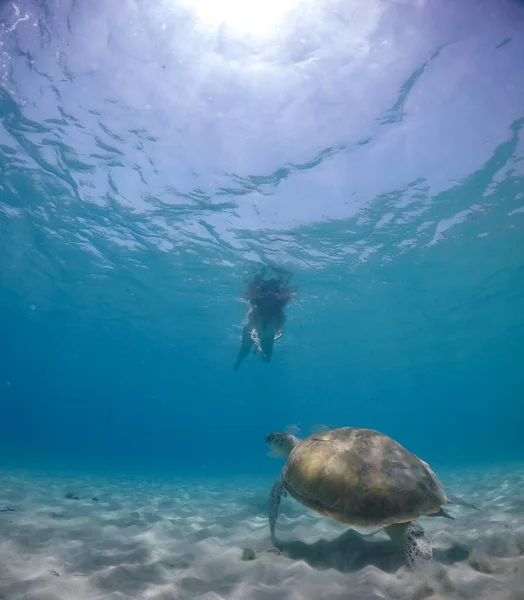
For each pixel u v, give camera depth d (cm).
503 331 3656
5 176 1590
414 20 938
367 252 1953
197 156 1341
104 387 8244
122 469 2566
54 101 1191
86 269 2406
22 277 2677
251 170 1383
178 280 2394
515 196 1595
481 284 2478
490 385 7662
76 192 1619
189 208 1625
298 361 4300
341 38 977
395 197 1538
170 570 367
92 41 1015
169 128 1245
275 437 558
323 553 414
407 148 1303
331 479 386
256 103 1145
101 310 3120
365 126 1211
